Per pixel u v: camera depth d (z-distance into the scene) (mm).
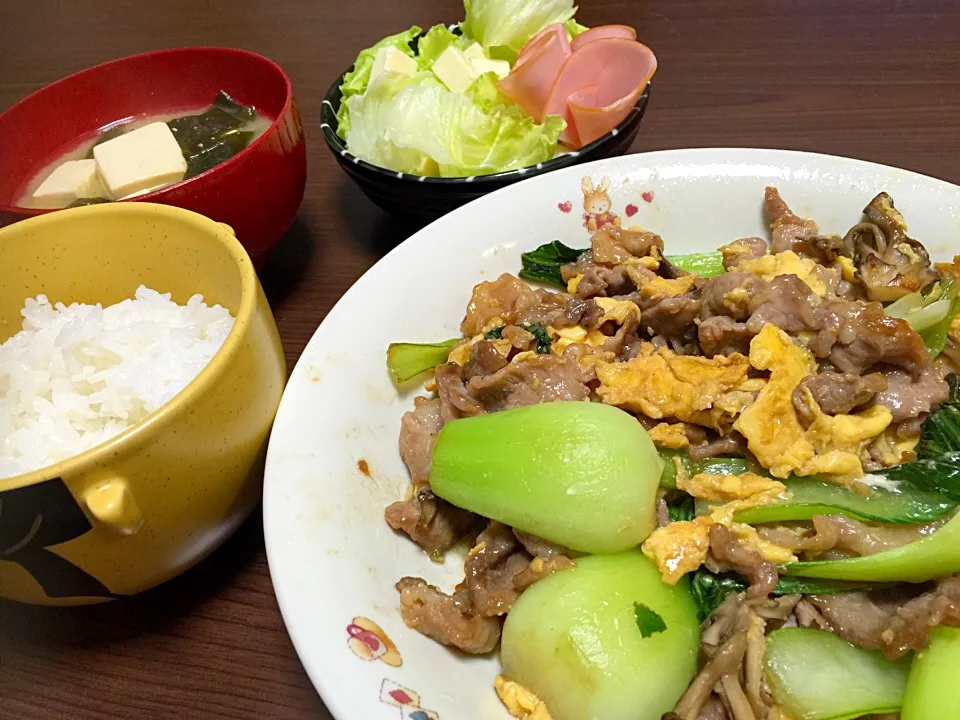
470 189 299
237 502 224
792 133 360
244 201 278
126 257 260
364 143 340
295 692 215
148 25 495
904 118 360
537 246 285
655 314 256
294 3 500
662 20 449
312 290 315
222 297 253
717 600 210
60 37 490
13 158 309
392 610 212
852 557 209
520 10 365
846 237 268
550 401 231
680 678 197
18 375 239
